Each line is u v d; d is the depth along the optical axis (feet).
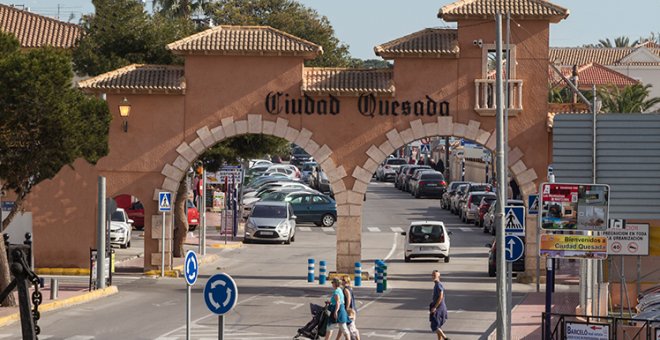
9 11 310.45
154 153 192.44
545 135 187.21
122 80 191.21
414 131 188.34
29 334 68.74
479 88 187.62
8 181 152.87
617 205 135.64
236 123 190.80
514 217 132.26
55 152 149.07
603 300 141.49
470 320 143.23
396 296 168.86
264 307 153.58
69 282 180.34
